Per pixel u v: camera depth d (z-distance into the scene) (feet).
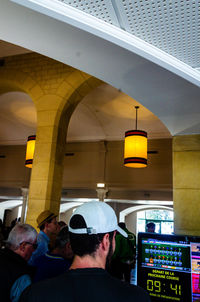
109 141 40.70
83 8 6.72
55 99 20.95
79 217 3.63
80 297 3.04
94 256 3.47
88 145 41.63
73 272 3.27
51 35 7.86
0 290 5.19
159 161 37.65
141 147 25.76
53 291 3.03
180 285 10.51
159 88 10.31
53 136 20.29
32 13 6.88
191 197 13.76
